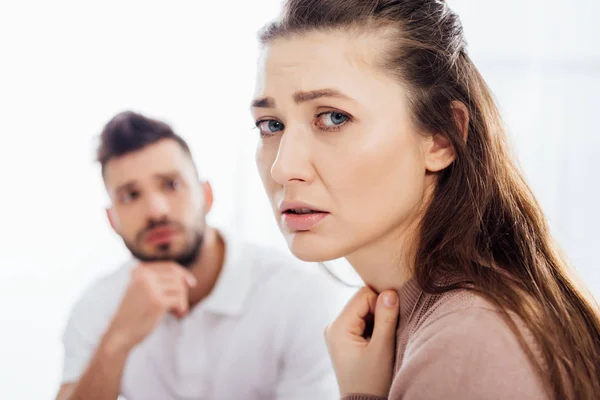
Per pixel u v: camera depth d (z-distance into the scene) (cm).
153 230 108
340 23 58
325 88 56
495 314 51
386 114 58
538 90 206
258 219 191
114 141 107
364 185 57
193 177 110
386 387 64
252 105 61
